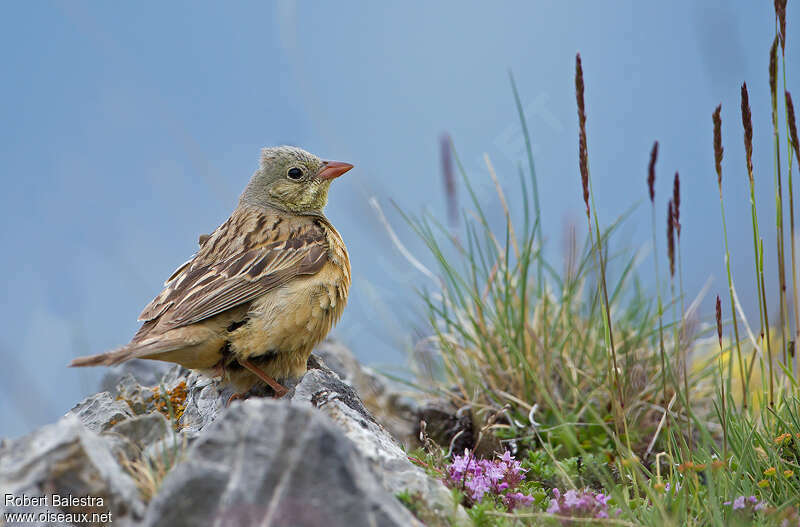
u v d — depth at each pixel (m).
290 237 11.10
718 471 8.26
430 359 13.47
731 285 9.12
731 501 7.84
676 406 11.60
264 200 12.34
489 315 12.31
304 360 10.65
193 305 9.79
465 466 8.32
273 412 6.34
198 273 10.38
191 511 6.07
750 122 8.93
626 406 11.41
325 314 10.72
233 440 6.28
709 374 12.04
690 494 8.23
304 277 10.58
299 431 6.25
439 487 7.45
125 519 6.65
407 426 12.80
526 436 11.25
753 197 9.08
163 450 7.34
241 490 6.07
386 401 13.34
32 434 6.88
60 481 6.68
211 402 10.26
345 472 6.20
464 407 12.01
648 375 12.06
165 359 9.80
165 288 10.57
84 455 6.73
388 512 6.22
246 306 10.17
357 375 13.22
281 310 10.22
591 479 9.69
